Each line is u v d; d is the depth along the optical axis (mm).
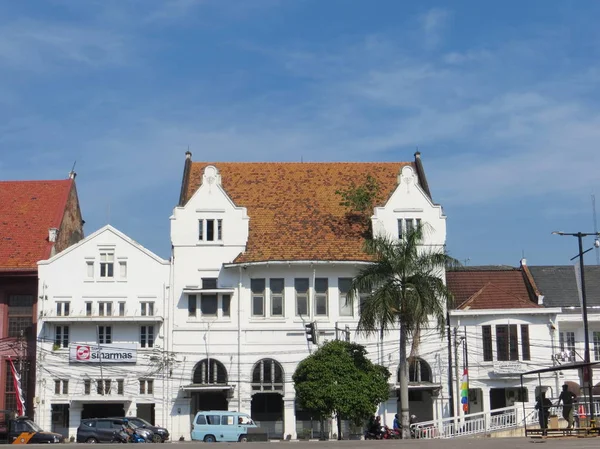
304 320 62250
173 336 62219
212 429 56406
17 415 59812
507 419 52781
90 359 61656
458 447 34188
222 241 63469
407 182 64562
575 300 65375
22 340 62406
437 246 63250
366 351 57719
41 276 62688
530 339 62344
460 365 61750
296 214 66000
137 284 62875
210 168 64438
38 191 70188
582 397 58969
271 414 62531
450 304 56219
